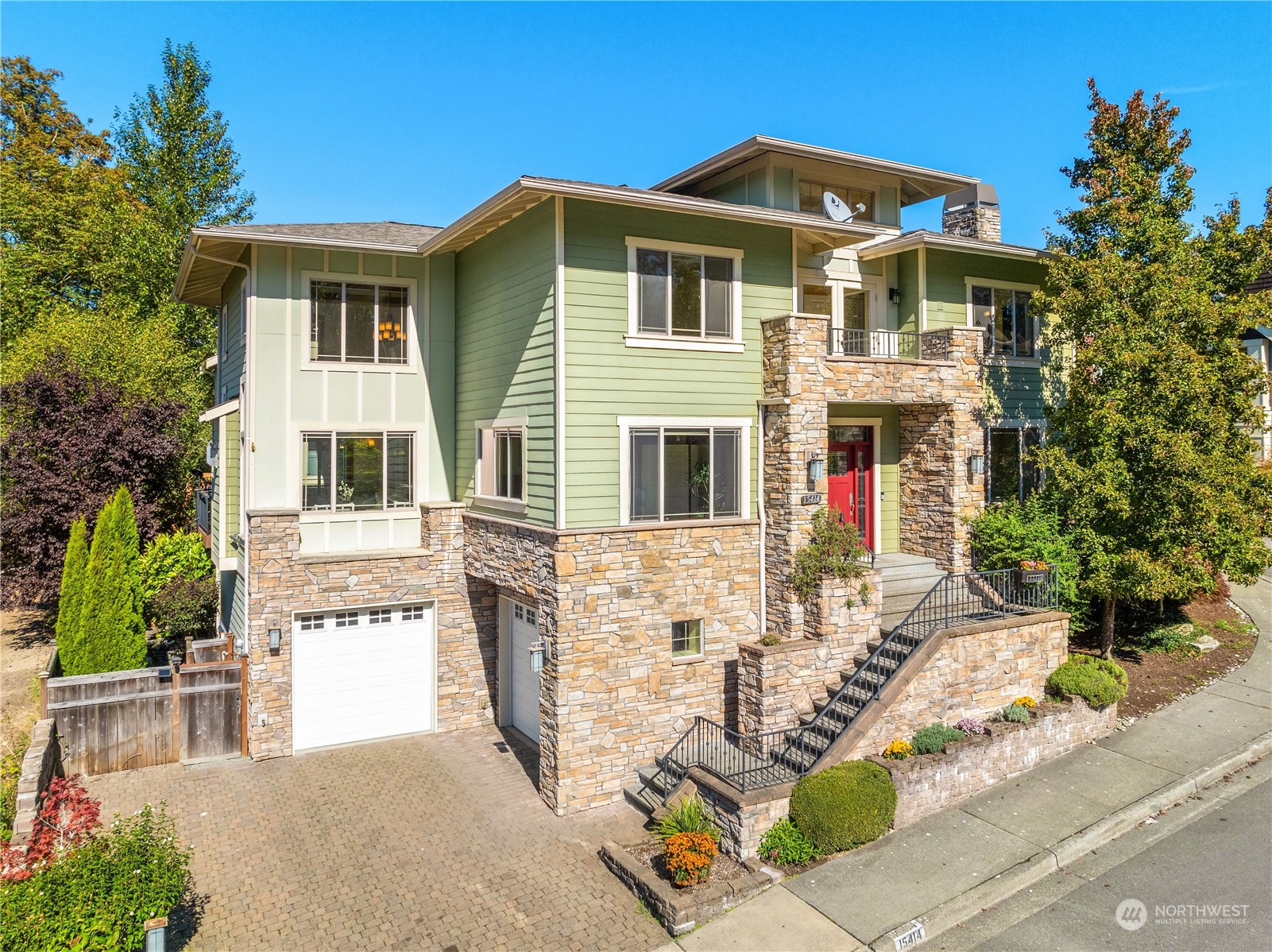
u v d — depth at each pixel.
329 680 14.91
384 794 12.87
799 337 13.62
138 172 33.66
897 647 13.02
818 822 10.19
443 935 9.13
